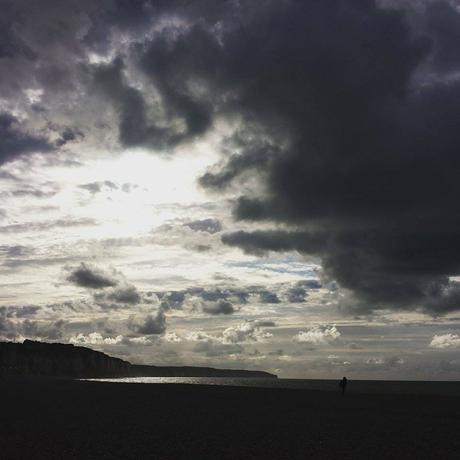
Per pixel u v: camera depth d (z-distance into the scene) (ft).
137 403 165.58
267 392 267.80
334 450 76.33
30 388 286.25
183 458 66.95
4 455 66.44
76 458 65.16
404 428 107.04
